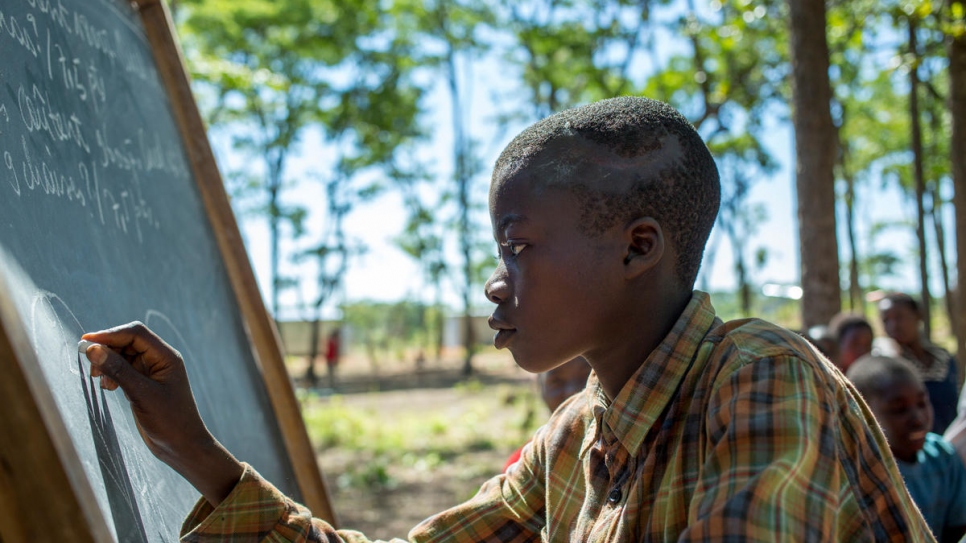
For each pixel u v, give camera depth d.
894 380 2.99
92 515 0.87
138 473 1.30
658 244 1.22
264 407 2.08
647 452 1.23
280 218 24.11
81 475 0.87
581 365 2.75
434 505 8.20
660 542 1.13
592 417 1.43
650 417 1.23
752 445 1.02
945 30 7.00
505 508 1.59
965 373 7.29
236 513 1.37
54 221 1.34
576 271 1.21
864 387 3.07
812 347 1.17
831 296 5.74
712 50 11.20
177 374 1.29
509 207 1.24
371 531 7.37
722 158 21.02
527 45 16.09
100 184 1.58
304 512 1.47
